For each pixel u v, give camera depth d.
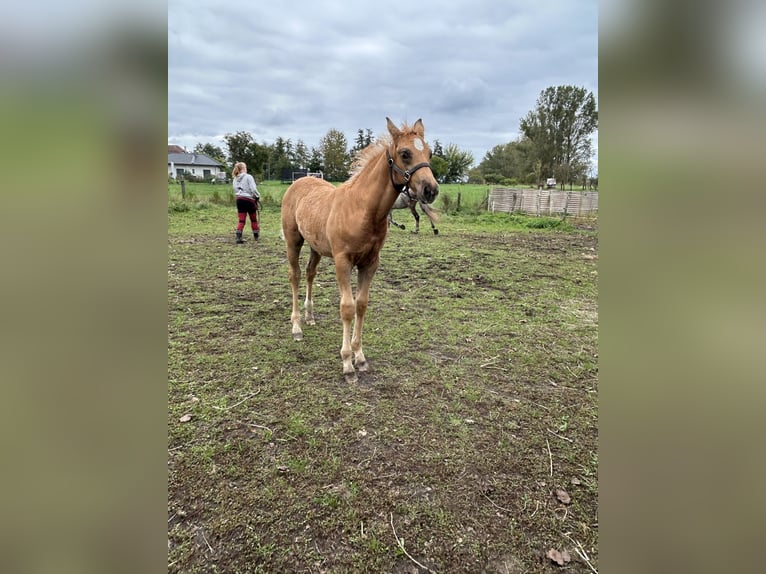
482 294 4.98
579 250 7.92
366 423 2.40
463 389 2.81
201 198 13.49
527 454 2.17
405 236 9.44
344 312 2.84
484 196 15.91
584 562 1.58
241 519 1.72
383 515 1.77
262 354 3.28
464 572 1.53
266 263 6.32
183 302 4.49
